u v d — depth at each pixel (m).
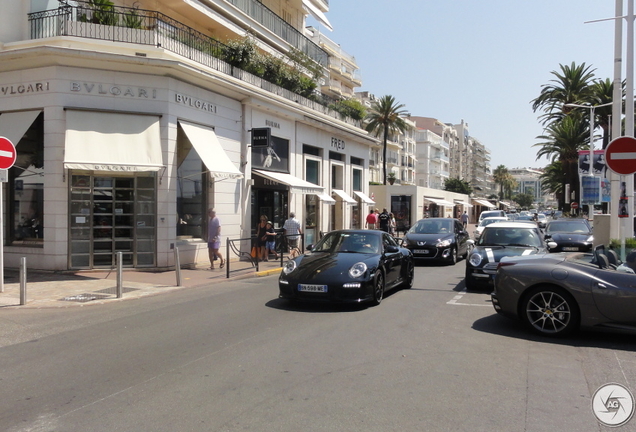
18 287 11.16
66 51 12.73
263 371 5.31
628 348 6.29
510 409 4.31
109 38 14.17
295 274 8.84
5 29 14.00
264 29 24.12
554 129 40.91
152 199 14.04
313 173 24.56
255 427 3.93
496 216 30.17
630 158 8.77
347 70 55.69
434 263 16.95
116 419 4.10
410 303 9.38
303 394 4.64
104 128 13.26
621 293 6.31
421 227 17.58
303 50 28.27
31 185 13.59
